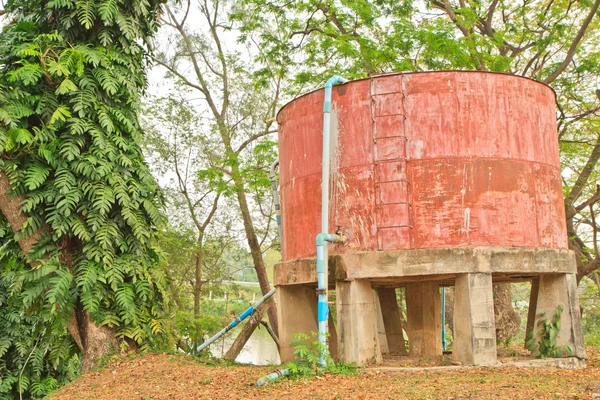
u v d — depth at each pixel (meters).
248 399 8.38
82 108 11.55
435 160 10.55
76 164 11.52
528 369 10.16
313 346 12.06
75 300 11.87
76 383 10.70
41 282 11.34
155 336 12.84
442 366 10.26
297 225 11.96
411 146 10.67
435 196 10.45
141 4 12.78
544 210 11.12
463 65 17.94
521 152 10.96
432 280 12.23
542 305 11.65
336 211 11.09
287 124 12.60
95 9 12.18
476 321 10.12
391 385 8.79
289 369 9.73
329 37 19.19
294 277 11.70
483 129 10.73
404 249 10.37
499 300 18.98
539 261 10.66
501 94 10.97
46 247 11.58
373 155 10.85
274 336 21.91
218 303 30.30
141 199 12.31
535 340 11.70
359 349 10.48
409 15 21.16
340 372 9.95
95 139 11.59
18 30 12.22
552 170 11.53
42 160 11.75
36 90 11.85
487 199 10.52
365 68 19.55
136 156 12.59
